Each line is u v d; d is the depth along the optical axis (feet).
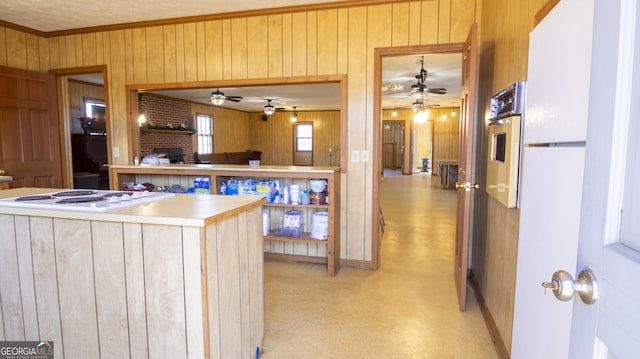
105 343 5.79
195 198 6.93
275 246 13.12
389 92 27.94
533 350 4.68
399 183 36.32
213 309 5.45
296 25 12.39
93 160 21.72
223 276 5.71
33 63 14.97
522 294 5.18
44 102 14.99
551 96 4.33
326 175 11.21
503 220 7.19
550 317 4.13
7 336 6.29
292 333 7.93
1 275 6.20
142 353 5.62
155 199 6.73
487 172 8.65
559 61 4.11
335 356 7.10
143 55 14.11
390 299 9.66
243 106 39.50
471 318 8.63
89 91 23.62
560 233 3.91
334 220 11.37
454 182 32.14
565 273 2.54
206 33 13.35
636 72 1.99
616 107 2.11
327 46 12.11
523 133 6.06
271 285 10.63
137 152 14.78
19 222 5.99
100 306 5.73
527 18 6.03
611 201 2.15
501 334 7.13
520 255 5.32
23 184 14.43
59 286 5.91
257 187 12.10
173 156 30.12
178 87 13.83
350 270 11.95
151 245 5.37
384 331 8.02
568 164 3.74
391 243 15.08
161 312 5.43
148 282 5.44
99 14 13.16
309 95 30.40
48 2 12.12
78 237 5.70
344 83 11.97
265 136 46.47
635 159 1.99
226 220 5.77
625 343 1.95
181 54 13.69
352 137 12.04
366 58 11.78
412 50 11.39
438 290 10.28
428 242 15.24
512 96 6.16
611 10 2.15
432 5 11.19
